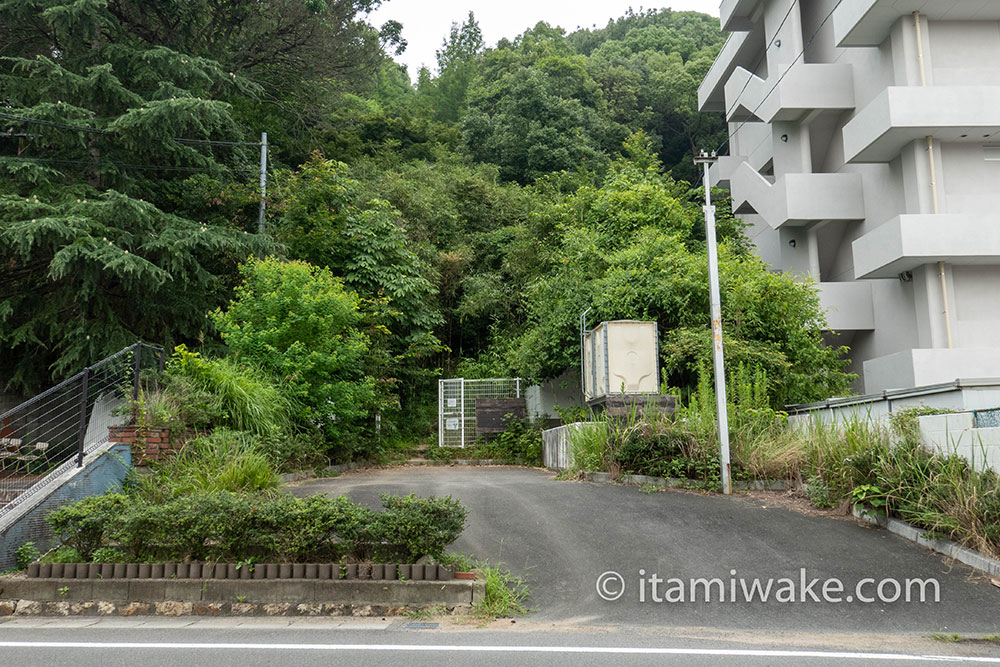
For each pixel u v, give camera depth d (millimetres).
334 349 14453
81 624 5984
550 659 4777
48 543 7613
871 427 9984
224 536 6605
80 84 14398
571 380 18484
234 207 18391
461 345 24812
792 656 4875
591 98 38438
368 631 5641
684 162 39094
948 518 7410
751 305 14289
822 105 19609
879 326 18719
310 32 22094
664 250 16297
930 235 15703
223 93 19297
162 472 9359
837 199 19391
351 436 15641
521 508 9234
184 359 11828
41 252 14680
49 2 14820
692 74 41625
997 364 15430
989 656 4941
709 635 5527
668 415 11922
